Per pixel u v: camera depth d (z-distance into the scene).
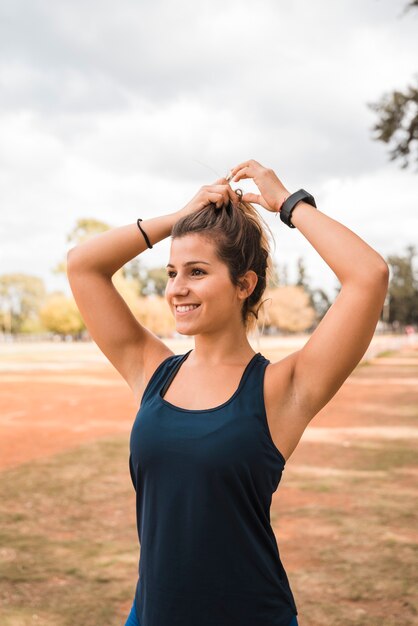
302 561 4.67
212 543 1.39
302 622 3.67
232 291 1.54
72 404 16.05
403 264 99.88
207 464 1.38
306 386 1.48
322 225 1.51
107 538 5.37
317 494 6.68
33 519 5.94
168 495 1.42
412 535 5.23
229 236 1.53
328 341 1.45
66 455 9.20
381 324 99.44
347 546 4.98
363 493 6.69
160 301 73.56
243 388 1.47
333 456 8.84
